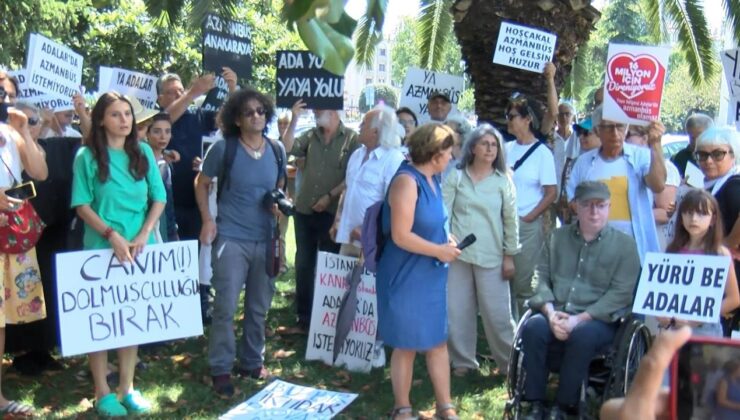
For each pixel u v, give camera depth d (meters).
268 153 5.45
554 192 6.11
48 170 5.45
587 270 4.94
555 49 7.34
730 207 5.08
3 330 4.80
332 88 6.68
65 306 4.65
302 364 6.02
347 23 1.61
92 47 17.02
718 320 4.41
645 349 4.86
